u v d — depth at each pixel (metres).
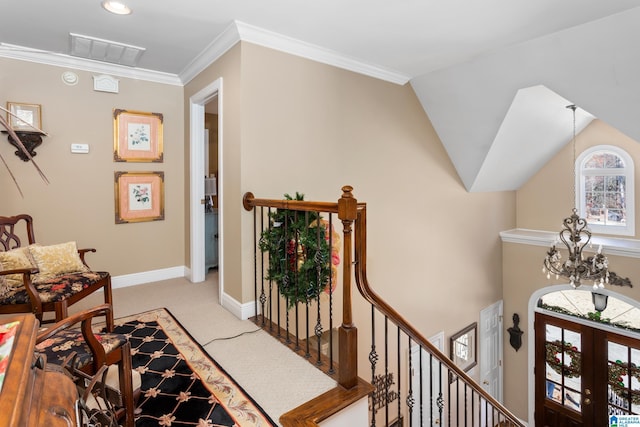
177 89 3.91
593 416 5.13
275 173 2.98
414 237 4.32
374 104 3.74
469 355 5.41
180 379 1.98
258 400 1.79
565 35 2.90
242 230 2.81
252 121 2.82
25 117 3.07
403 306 4.26
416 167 4.26
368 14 2.57
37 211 3.18
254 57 2.82
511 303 5.97
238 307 2.86
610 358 5.00
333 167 3.40
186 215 4.00
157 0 2.34
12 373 0.68
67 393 0.82
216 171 5.33
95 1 2.34
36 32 2.76
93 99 3.42
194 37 2.88
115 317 2.85
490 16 2.63
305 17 2.60
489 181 5.12
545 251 5.54
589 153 5.33
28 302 2.24
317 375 2.02
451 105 4.06
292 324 3.13
